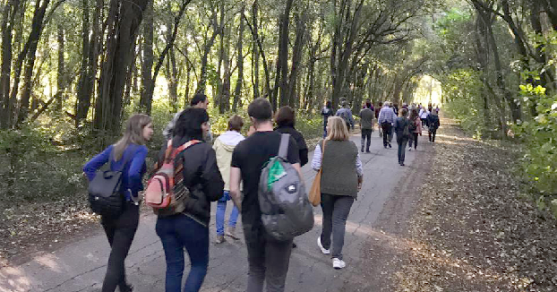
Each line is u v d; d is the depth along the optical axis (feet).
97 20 40.75
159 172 11.93
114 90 40.16
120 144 12.96
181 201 11.83
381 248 21.70
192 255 12.28
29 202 26.71
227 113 74.69
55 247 18.90
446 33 86.79
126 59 40.29
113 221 12.79
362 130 56.08
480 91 80.23
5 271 16.14
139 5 40.47
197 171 11.96
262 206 11.40
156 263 17.83
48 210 24.84
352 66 108.47
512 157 56.75
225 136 19.65
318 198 18.06
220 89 94.94
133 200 12.75
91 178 12.79
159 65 58.08
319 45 105.19
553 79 32.09
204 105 17.92
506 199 34.14
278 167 11.46
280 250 11.69
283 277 11.95
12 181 26.61
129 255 18.51
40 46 70.74
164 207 11.69
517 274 20.26
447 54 104.12
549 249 23.81
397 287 17.39
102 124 39.40
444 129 119.75
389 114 61.52
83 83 52.34
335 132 17.89
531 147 24.26
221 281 16.44
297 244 21.02
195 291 12.22
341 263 18.35
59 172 29.04
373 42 102.42
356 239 22.67
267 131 12.24
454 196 34.32
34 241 19.51
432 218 27.96
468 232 25.76
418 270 19.44
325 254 19.92
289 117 17.02
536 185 22.79
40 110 55.16
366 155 54.03
